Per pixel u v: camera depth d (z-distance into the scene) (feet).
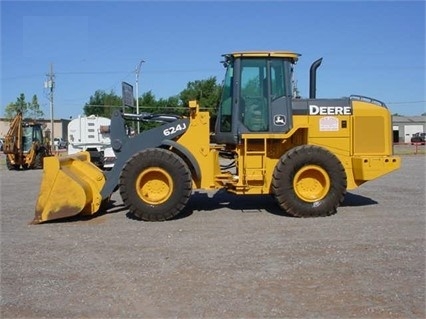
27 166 99.40
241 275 22.44
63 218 36.52
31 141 99.71
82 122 88.12
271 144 37.88
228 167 39.37
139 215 34.94
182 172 35.01
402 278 21.77
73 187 34.91
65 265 24.53
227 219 35.42
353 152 38.60
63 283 21.80
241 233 30.78
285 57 37.47
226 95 38.50
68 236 30.96
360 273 22.50
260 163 37.47
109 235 30.96
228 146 39.14
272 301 19.35
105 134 88.69
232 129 37.24
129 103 112.57
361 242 28.02
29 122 102.12
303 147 36.06
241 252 26.25
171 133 36.83
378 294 19.93
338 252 25.95
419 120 317.83
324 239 28.89
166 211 34.88
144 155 35.01
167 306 18.99
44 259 25.68
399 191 49.93
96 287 21.21
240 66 37.35
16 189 59.21
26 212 40.60
